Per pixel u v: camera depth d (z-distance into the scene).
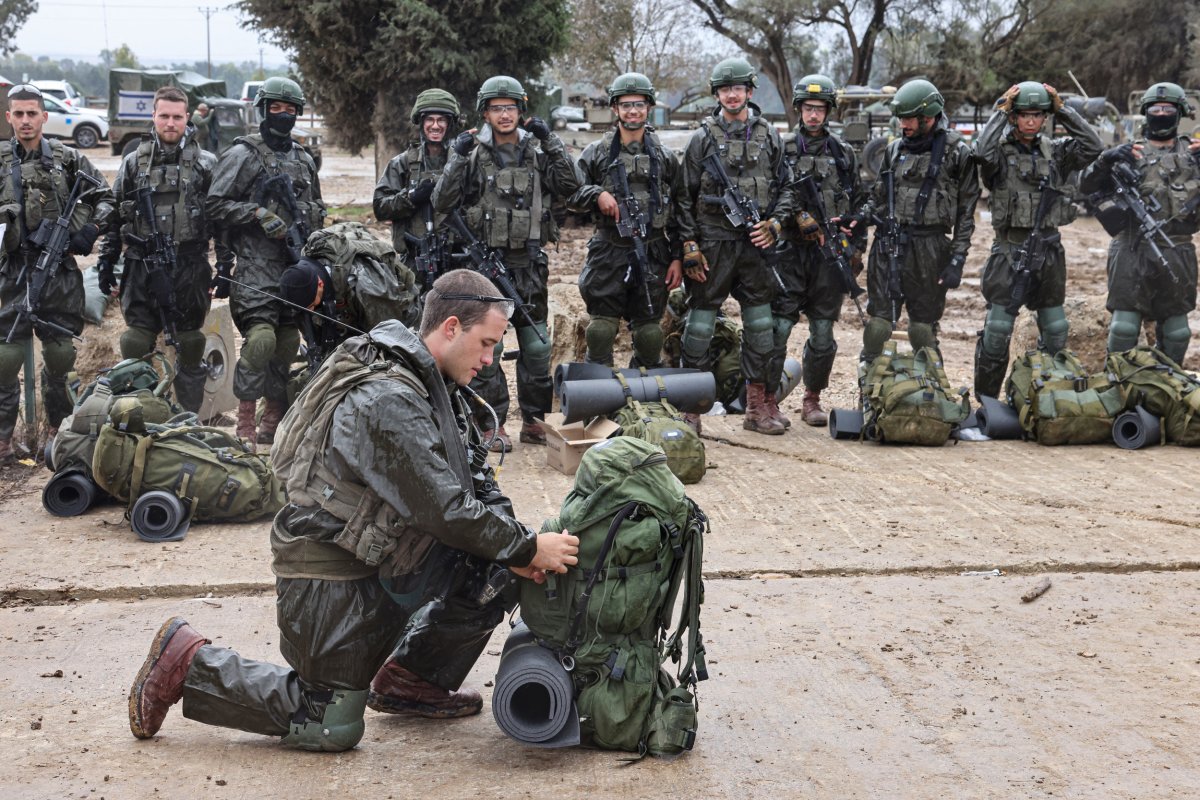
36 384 8.60
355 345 3.45
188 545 5.84
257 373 7.64
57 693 4.12
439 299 3.53
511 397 9.74
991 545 5.90
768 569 5.55
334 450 3.36
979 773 3.58
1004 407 8.39
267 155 7.70
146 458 5.96
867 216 8.34
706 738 3.82
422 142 7.78
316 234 5.20
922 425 7.97
